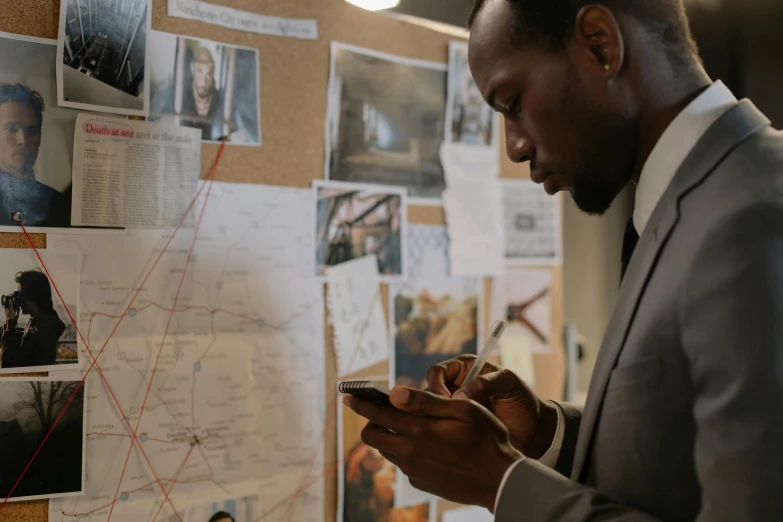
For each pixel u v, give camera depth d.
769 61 1.51
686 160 0.58
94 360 0.78
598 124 0.61
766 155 0.54
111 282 0.79
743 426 0.46
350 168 1.00
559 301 1.27
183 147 0.84
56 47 0.76
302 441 0.94
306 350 0.94
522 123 0.65
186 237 0.84
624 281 0.61
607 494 0.57
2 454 0.72
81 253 0.77
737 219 0.51
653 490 0.55
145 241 0.81
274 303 0.91
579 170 0.64
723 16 1.54
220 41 0.88
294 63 0.94
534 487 0.57
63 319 0.76
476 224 1.15
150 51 0.82
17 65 0.74
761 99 1.51
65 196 0.77
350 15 1.00
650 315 0.56
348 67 1.00
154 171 0.82
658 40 0.60
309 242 0.95
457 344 1.12
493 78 0.64
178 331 0.83
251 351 0.89
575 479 0.62
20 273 0.74
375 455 1.01
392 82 1.05
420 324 1.08
